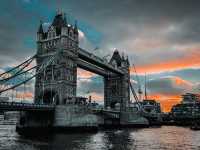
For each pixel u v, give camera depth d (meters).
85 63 123.69
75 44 110.06
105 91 157.62
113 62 155.12
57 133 83.88
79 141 60.28
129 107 154.75
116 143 58.00
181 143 59.75
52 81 101.69
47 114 91.75
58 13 110.25
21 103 74.38
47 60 104.06
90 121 93.75
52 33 106.81
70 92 103.50
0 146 50.12
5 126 128.75
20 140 60.28
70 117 88.88
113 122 139.88
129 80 159.75
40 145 52.41
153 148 51.22
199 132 97.44
